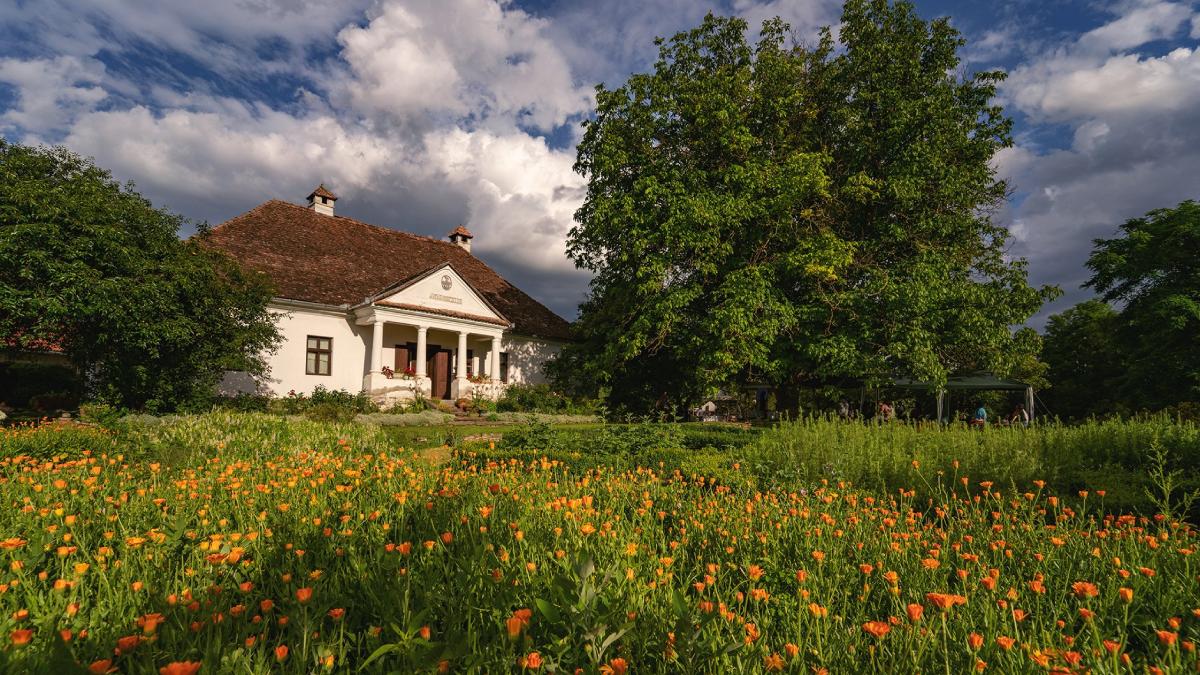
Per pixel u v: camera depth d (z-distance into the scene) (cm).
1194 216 2359
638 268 1753
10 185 1271
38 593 223
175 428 918
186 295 1473
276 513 374
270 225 2528
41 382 1800
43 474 455
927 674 194
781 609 247
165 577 240
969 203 1889
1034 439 729
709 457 732
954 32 1881
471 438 1359
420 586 221
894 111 1762
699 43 1923
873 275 1719
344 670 177
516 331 2869
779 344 1767
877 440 757
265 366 1883
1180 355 2273
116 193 1482
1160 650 217
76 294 1214
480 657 162
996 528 370
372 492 418
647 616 209
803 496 499
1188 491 496
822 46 2002
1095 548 324
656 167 1814
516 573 230
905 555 324
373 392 2181
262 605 193
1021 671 187
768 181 1644
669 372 2106
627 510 444
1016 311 1722
